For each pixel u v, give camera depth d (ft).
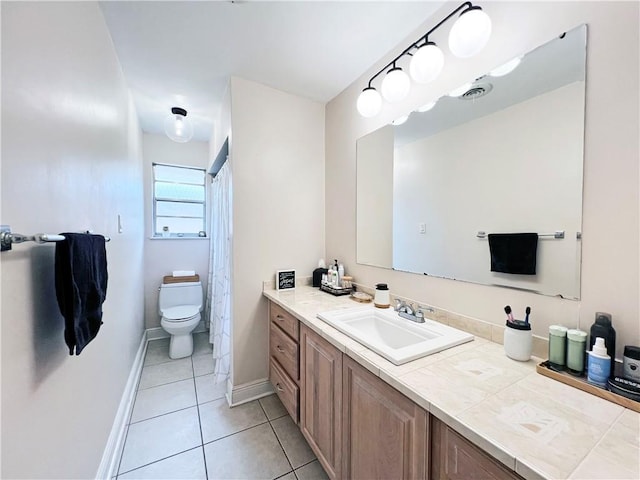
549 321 3.17
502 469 1.93
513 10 3.45
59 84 2.93
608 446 1.86
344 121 6.73
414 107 4.87
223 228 7.55
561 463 1.72
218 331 7.63
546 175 3.16
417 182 4.84
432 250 4.58
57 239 2.43
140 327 8.68
